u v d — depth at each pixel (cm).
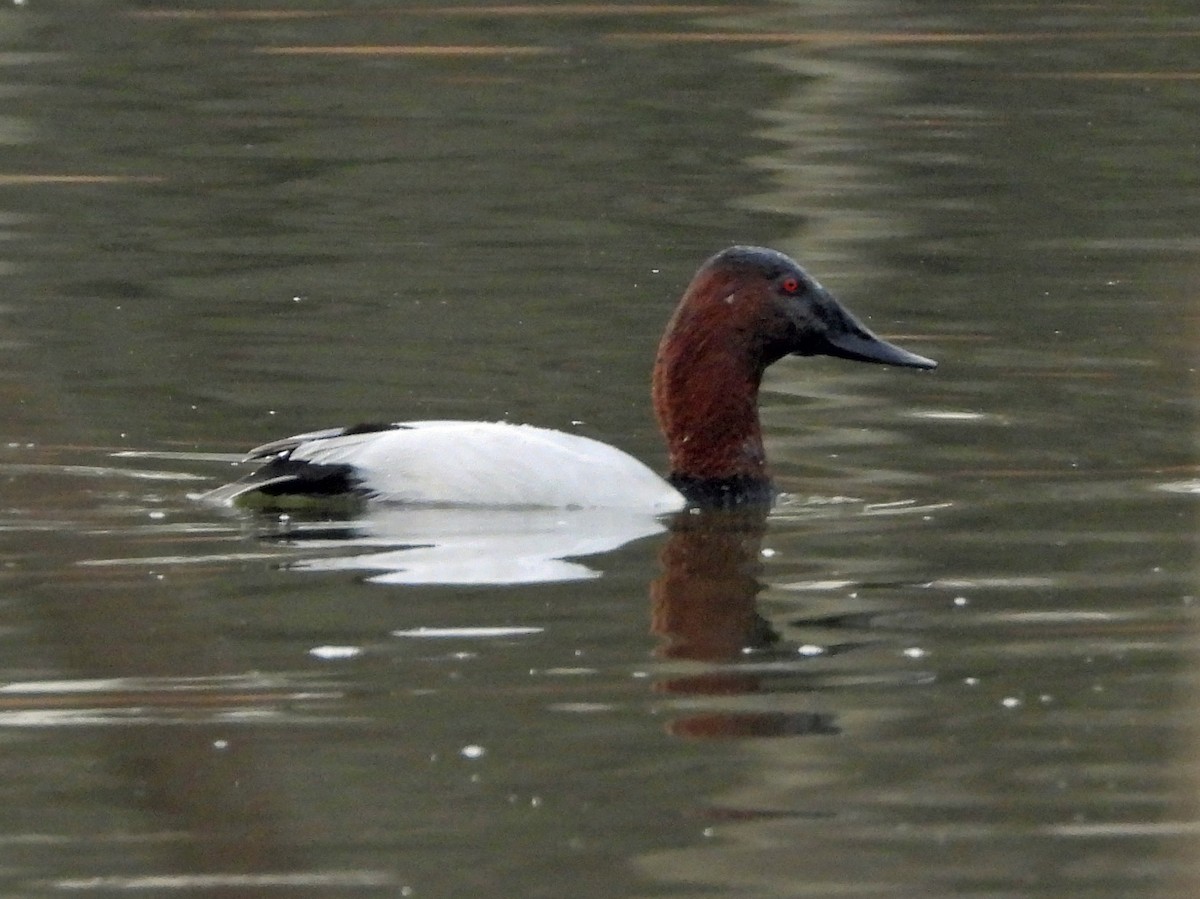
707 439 1341
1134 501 1273
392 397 1533
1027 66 2880
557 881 741
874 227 2138
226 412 1470
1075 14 3183
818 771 842
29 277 1902
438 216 2184
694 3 3228
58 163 2402
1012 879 742
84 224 2128
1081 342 1711
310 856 757
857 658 978
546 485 1234
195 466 1323
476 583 1082
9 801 798
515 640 991
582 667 955
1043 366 1642
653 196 2277
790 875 748
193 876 732
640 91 2773
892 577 1113
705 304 1348
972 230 2122
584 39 3056
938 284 1917
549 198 2273
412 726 880
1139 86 2766
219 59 2933
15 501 1224
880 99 2738
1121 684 938
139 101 2712
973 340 1728
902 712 908
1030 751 862
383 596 1055
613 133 2572
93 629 507
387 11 3222
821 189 2306
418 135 2561
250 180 2344
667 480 1336
